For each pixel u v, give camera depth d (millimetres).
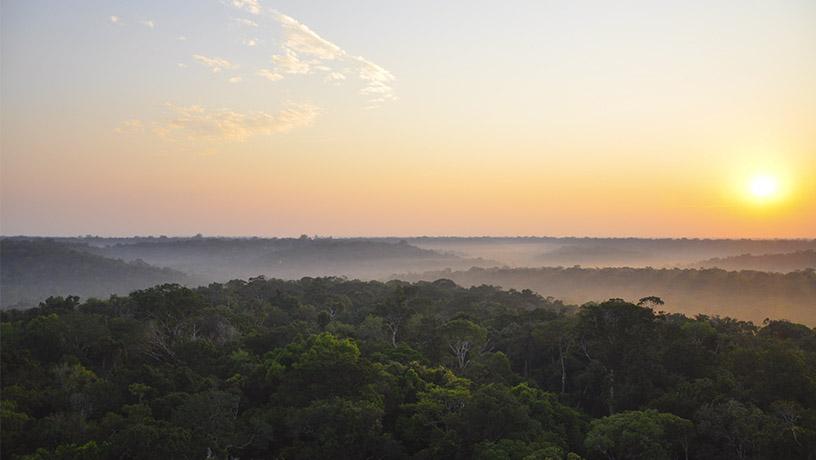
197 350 66625
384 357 66875
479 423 47969
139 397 53719
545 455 41969
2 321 79312
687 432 49312
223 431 48094
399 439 51469
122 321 72750
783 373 55531
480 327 76938
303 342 66750
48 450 43719
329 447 46219
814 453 43812
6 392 51594
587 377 65812
